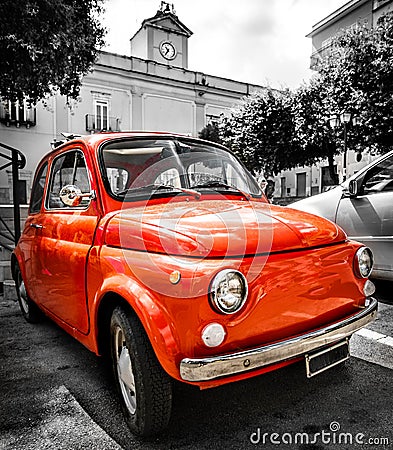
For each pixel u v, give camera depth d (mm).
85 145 2828
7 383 2736
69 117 20281
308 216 2445
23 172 18719
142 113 22812
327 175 21656
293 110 15664
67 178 3053
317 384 2572
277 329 1901
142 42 25406
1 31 6656
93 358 3160
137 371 1957
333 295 2111
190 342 1745
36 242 3309
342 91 13508
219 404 2371
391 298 4332
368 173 4113
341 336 2076
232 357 1732
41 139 19281
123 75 22125
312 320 2027
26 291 3814
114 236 2258
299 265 1976
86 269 2410
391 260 3826
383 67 12492
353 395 2426
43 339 3604
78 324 2602
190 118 24438
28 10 6527
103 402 2461
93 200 2600
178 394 2484
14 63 7484
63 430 2168
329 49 16031
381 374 2680
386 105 12547
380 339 3238
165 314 1810
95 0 8648
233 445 1997
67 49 7809
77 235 2639
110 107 21750
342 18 22328
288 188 24188
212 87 25000
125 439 2078
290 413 2260
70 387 2666
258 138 16422
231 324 1774
